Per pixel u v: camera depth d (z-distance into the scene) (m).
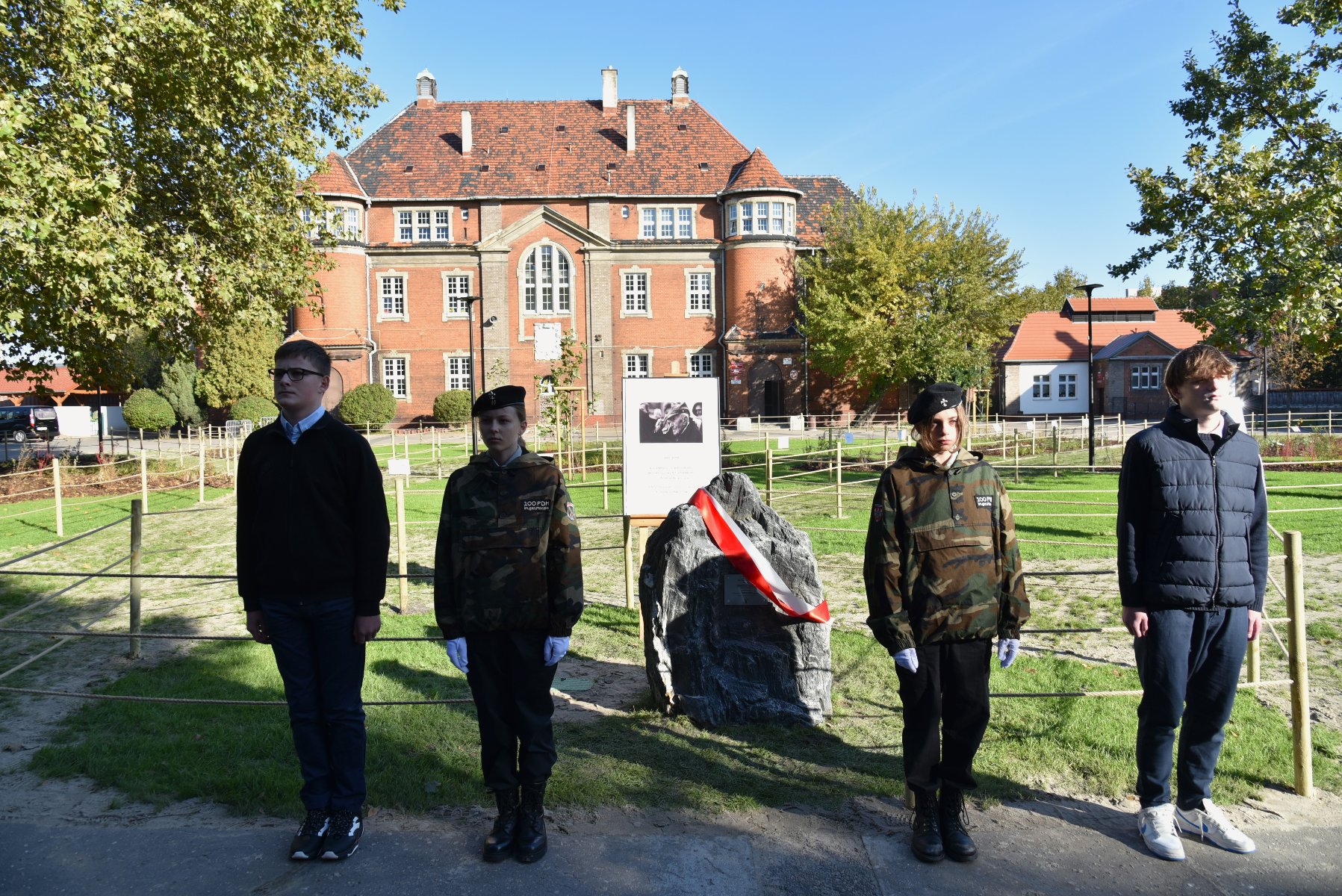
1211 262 16.92
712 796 4.40
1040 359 50.81
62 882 3.59
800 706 5.45
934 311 39.44
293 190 18.59
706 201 45.75
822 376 44.94
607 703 5.93
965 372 37.50
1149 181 16.88
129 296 14.20
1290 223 14.43
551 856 3.83
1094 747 4.99
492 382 44.38
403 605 8.61
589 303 44.84
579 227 44.44
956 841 3.79
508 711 3.93
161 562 11.52
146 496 15.42
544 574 3.91
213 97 15.55
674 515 5.67
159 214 16.59
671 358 45.34
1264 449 21.72
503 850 3.79
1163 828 3.88
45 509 16.95
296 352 3.91
